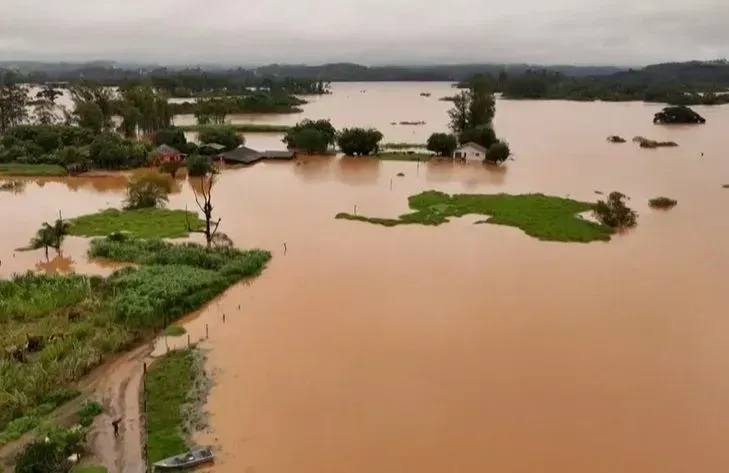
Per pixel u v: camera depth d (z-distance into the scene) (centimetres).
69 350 3250
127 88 12694
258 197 6988
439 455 2533
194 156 8569
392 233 5544
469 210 6253
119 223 5728
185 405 2848
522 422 2761
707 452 2570
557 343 3469
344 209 6419
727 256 4956
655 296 4125
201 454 2462
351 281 4372
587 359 3297
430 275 4494
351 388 3011
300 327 3656
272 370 3170
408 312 3856
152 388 2983
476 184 7712
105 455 2492
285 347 3416
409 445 2595
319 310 3888
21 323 3584
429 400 2917
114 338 3384
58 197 6988
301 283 4338
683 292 4200
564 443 2619
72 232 5456
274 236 5422
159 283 4025
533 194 6900
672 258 4903
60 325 3522
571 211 6203
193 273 4275
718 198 6931
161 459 2442
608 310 3900
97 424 2709
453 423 2747
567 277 4466
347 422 2744
